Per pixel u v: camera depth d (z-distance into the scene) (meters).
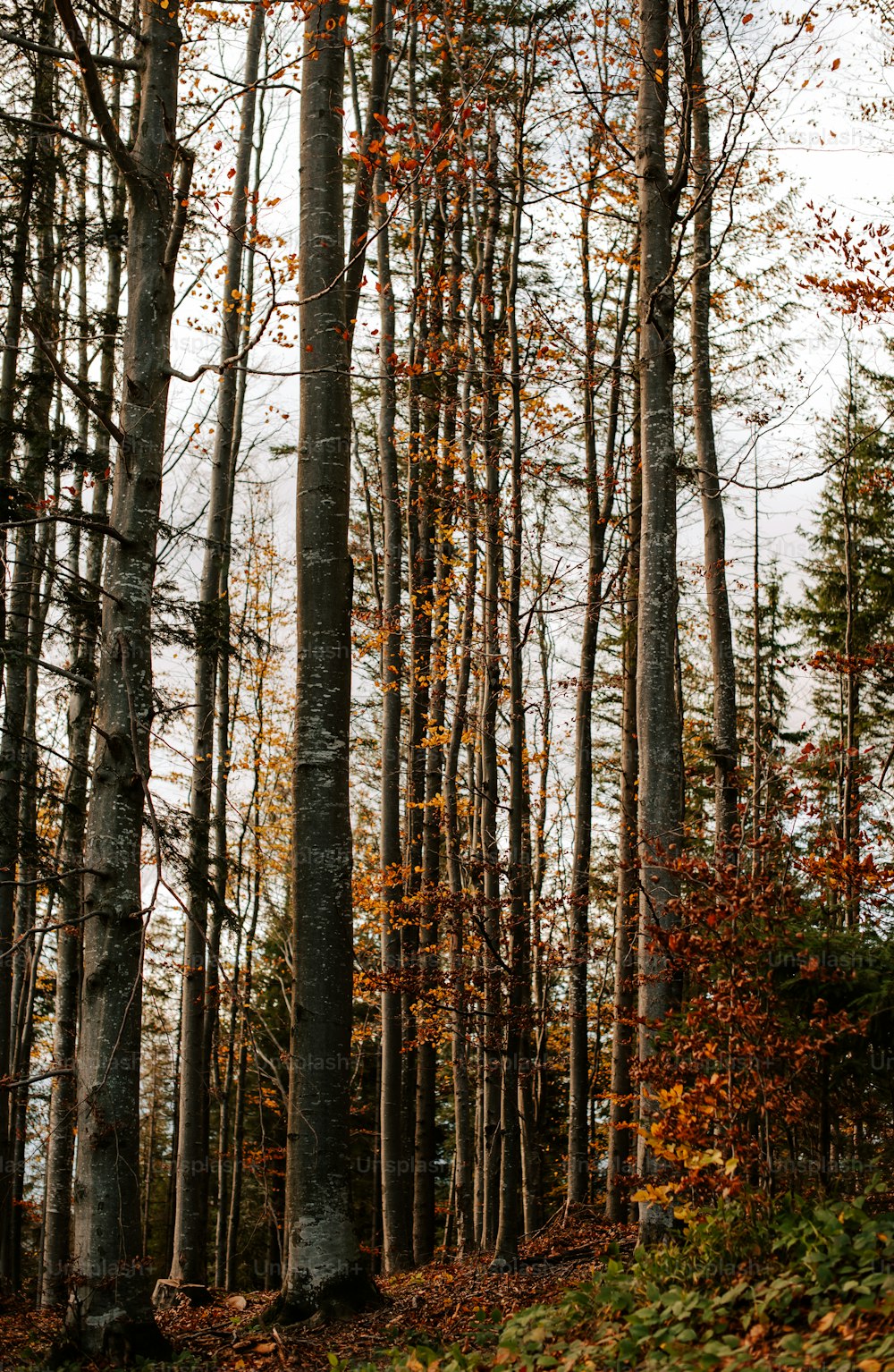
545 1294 8.69
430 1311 8.60
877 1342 4.62
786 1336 4.85
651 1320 5.59
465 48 12.72
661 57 9.94
